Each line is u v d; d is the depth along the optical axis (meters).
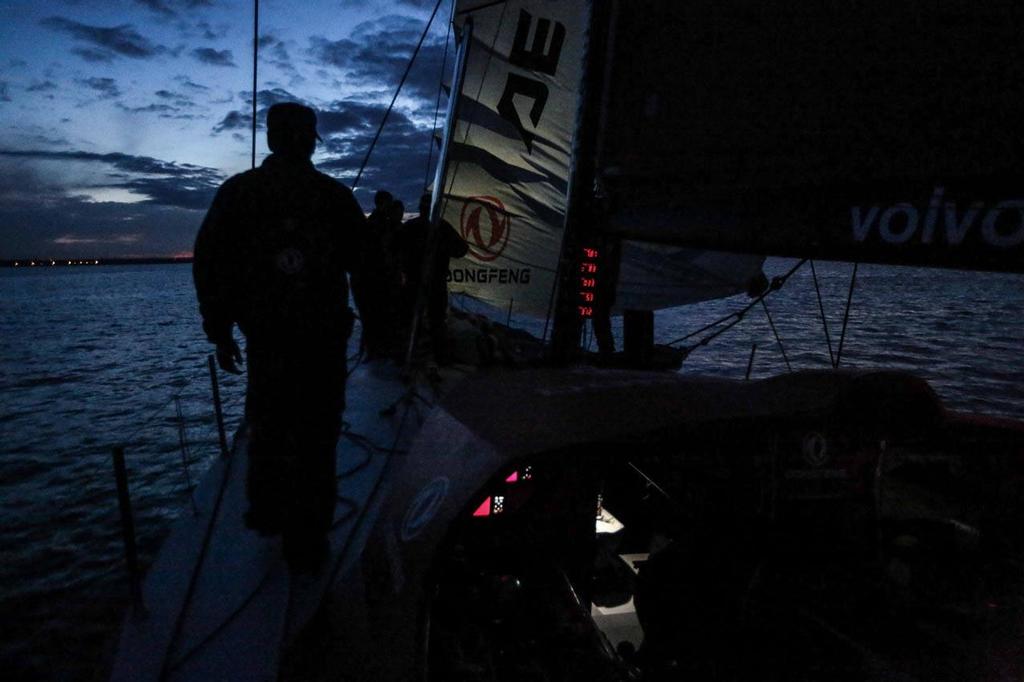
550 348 2.67
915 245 1.47
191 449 24.59
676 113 2.04
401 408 4.70
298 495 2.39
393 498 1.83
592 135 2.44
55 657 10.50
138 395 37.44
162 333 72.62
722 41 1.88
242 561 2.56
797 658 1.48
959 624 1.50
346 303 2.46
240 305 2.31
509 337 6.59
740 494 1.61
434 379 5.37
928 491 1.79
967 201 1.37
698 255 8.59
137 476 21.53
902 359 29.83
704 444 1.35
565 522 1.91
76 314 106.69
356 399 4.98
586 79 2.41
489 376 1.96
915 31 1.44
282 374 2.34
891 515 1.78
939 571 1.61
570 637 1.67
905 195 1.49
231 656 1.96
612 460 1.29
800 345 33.41
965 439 1.49
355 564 1.99
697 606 1.66
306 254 2.30
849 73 1.58
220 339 2.36
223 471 3.50
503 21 8.55
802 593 1.56
